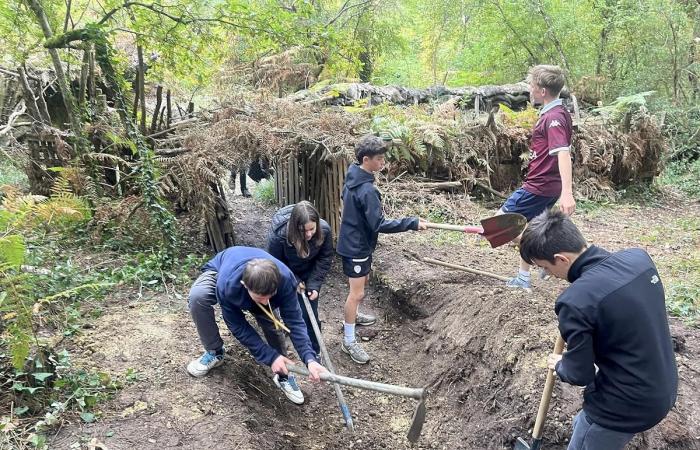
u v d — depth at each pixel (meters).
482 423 3.58
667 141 9.06
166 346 3.84
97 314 4.20
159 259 5.13
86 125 5.74
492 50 12.20
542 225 2.37
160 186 5.30
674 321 4.31
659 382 2.24
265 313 3.28
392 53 14.35
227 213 5.82
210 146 5.41
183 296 4.65
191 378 3.50
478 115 8.57
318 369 3.05
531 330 3.79
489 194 7.83
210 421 3.13
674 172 9.82
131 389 3.35
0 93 6.83
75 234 5.60
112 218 5.56
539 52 11.78
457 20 13.88
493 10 11.64
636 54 10.79
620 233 6.71
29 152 6.04
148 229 5.57
